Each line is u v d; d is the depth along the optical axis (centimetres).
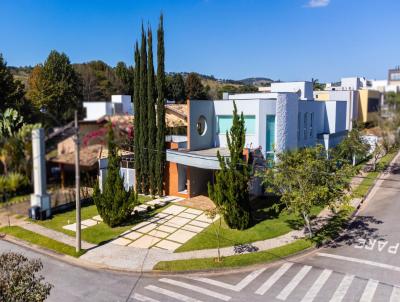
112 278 1475
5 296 807
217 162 2239
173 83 7200
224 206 1930
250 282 1439
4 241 1827
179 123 3459
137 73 2538
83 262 1614
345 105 3544
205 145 2703
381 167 2002
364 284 1398
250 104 2523
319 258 1664
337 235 1938
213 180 2778
